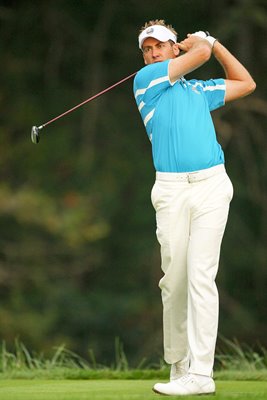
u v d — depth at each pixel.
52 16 58.25
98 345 54.53
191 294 17.88
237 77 18.92
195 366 17.58
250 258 55.59
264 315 55.19
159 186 18.20
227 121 55.44
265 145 55.81
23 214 54.59
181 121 18.02
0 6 58.31
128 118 57.56
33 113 58.50
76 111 58.59
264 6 54.41
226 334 53.75
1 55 58.72
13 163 58.09
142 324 54.78
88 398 16.52
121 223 56.62
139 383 20.55
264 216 55.41
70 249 55.59
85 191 56.94
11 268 55.56
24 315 53.41
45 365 24.44
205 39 18.69
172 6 57.38
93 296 55.56
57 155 57.94
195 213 17.98
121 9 57.66
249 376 22.28
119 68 57.75
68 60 58.44
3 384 20.41
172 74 18.02
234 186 55.41
